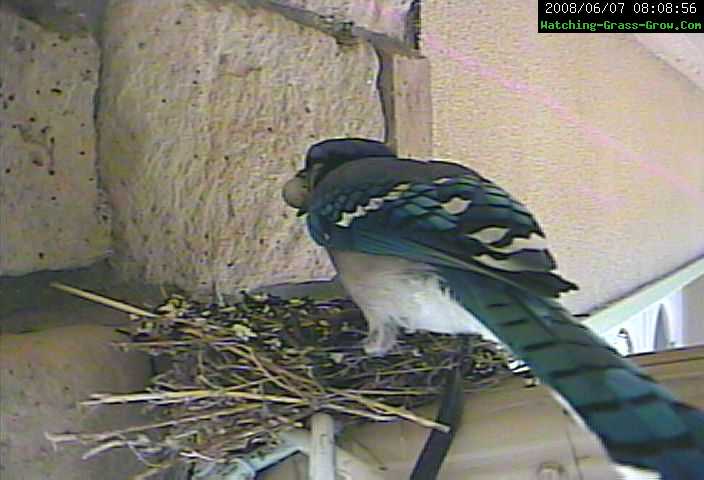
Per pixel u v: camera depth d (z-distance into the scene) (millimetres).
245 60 991
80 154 810
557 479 698
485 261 681
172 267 896
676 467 430
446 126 1615
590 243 2488
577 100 2396
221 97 957
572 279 2320
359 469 734
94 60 825
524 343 559
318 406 734
